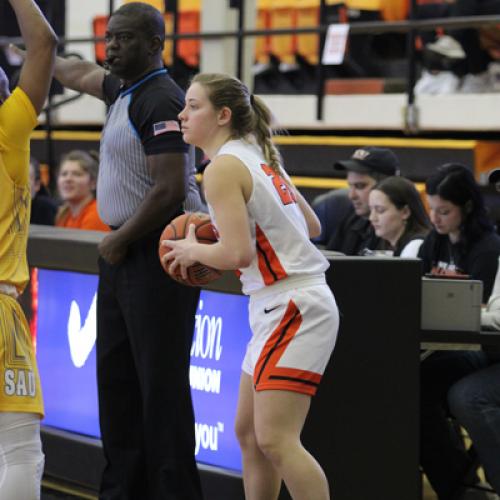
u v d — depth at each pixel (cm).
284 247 994
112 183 1152
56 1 2808
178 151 1105
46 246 1390
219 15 2495
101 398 1191
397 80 2286
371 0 2327
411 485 1163
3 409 888
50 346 1413
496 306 1227
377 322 1144
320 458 1130
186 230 1036
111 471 1196
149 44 1138
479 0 2123
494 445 1193
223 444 1227
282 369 978
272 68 2486
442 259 1402
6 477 884
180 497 1134
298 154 2362
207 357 1247
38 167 2080
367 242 1617
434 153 2167
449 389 1259
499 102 2091
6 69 2775
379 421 1150
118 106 1149
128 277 1134
